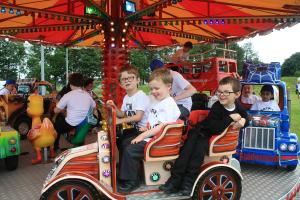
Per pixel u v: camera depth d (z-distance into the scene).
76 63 17.64
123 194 3.16
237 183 3.54
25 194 3.87
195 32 9.80
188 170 3.32
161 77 3.33
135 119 3.46
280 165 4.89
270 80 5.43
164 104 3.34
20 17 7.64
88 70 17.53
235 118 3.36
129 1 5.52
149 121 3.40
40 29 6.97
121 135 3.53
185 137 3.56
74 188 3.07
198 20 5.62
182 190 3.29
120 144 3.43
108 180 3.14
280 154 4.88
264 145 4.93
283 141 4.90
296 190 4.32
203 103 7.00
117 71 5.73
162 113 3.33
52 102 7.07
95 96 7.84
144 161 3.27
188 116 3.87
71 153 3.21
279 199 3.80
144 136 3.19
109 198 3.09
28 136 5.08
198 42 11.17
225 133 3.42
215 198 3.45
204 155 3.35
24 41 10.30
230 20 5.64
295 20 5.57
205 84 8.16
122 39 5.79
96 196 3.11
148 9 5.03
